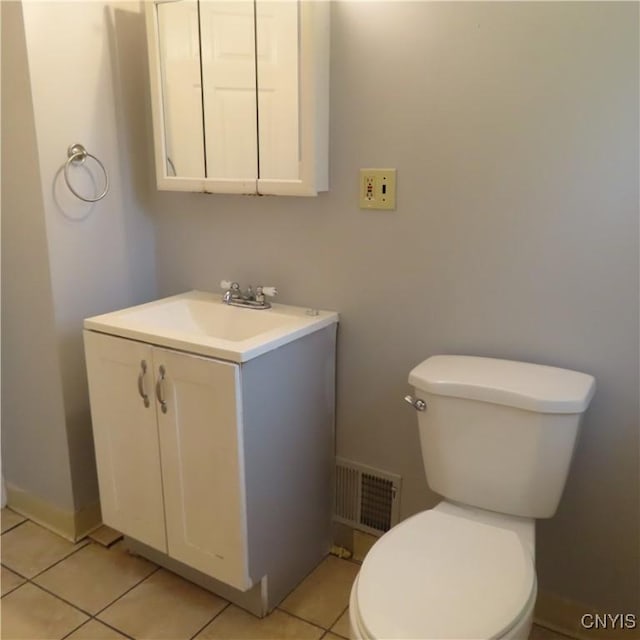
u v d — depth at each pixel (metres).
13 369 2.05
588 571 1.61
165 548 1.77
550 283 1.50
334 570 1.92
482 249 1.57
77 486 2.04
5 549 2.00
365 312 1.79
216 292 2.09
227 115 1.79
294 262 1.89
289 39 1.62
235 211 1.96
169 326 1.93
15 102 1.76
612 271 1.43
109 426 1.79
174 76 1.86
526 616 1.14
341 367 1.88
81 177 1.89
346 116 1.69
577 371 1.50
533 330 1.55
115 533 2.09
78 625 1.68
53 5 1.73
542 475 1.40
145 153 2.10
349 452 1.93
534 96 1.43
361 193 1.71
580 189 1.42
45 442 2.04
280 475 1.69
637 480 1.50
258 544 1.64
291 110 1.67
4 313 2.01
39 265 1.86
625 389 1.47
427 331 1.70
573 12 1.35
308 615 1.73
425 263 1.66
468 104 1.51
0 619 1.70
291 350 1.64
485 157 1.52
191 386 1.56
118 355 1.69
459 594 1.17
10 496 2.23
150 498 1.76
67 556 1.97
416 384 1.49
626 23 1.30
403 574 1.22
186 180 1.89
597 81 1.36
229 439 1.52
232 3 1.70
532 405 1.35
